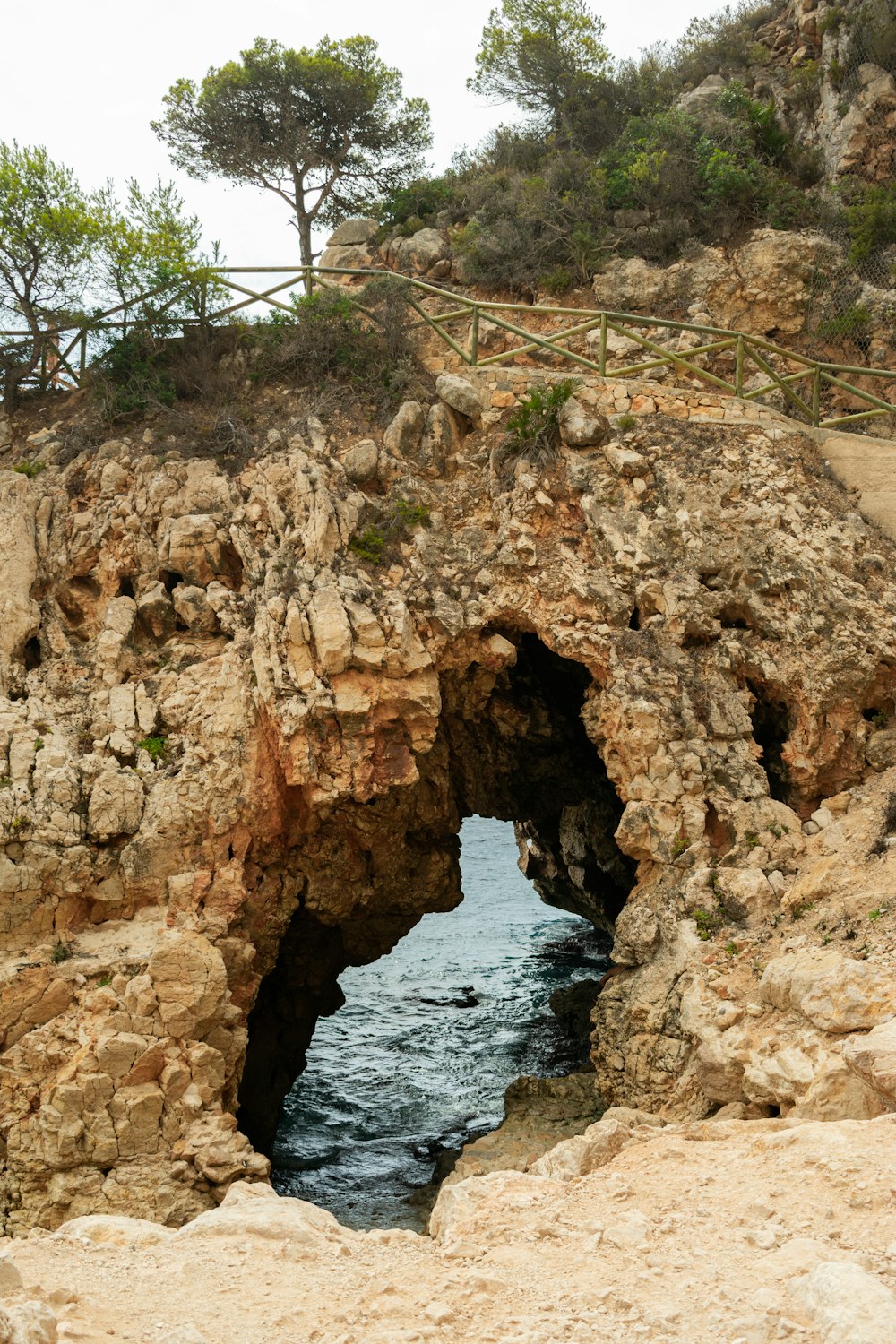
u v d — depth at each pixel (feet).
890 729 53.72
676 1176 27.27
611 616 55.42
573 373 65.87
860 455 62.03
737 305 74.13
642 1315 19.88
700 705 52.85
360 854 61.11
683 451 59.16
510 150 88.38
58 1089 45.91
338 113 91.81
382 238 85.61
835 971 39.34
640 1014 47.29
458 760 68.64
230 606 57.21
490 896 122.31
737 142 81.00
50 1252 24.85
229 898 52.80
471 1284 21.62
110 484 61.00
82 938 50.60
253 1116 63.00
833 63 84.43
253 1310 21.26
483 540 58.90
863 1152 26.32
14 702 55.31
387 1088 70.79
